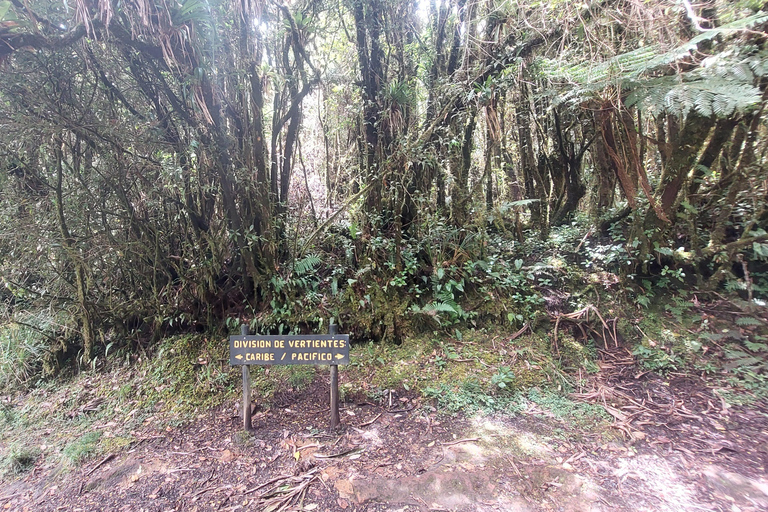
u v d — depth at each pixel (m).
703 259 3.86
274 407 3.13
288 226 4.03
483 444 2.63
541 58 3.76
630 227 4.07
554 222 4.93
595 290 3.92
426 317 3.85
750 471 2.31
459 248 4.00
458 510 2.10
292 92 3.79
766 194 3.60
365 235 4.03
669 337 3.52
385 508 2.13
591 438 2.66
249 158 3.55
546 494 2.19
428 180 4.15
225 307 3.89
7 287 3.51
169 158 3.49
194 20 2.91
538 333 3.76
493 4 3.96
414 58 4.29
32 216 3.30
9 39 2.50
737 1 3.03
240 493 2.28
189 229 3.77
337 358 2.75
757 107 3.22
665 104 2.87
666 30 3.14
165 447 2.75
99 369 3.67
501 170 4.71
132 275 3.73
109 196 3.48
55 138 3.10
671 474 2.31
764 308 3.48
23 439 2.91
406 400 3.16
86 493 2.35
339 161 4.51
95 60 3.08
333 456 2.57
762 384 3.01
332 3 3.92
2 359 3.60
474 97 3.90
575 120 4.35
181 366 3.53
